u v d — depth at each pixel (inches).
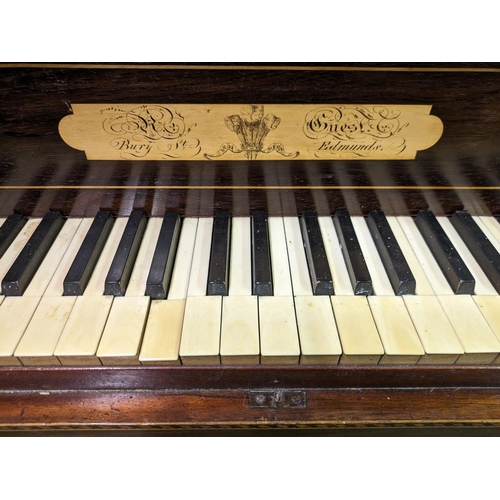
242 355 10.3
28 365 10.7
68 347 10.4
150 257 12.5
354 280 11.6
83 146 12.1
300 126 11.7
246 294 11.5
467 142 12.1
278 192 13.2
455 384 11.4
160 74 10.8
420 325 10.8
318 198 13.3
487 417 11.2
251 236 13.1
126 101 11.2
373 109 11.4
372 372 11.0
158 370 10.8
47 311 11.1
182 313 11.1
